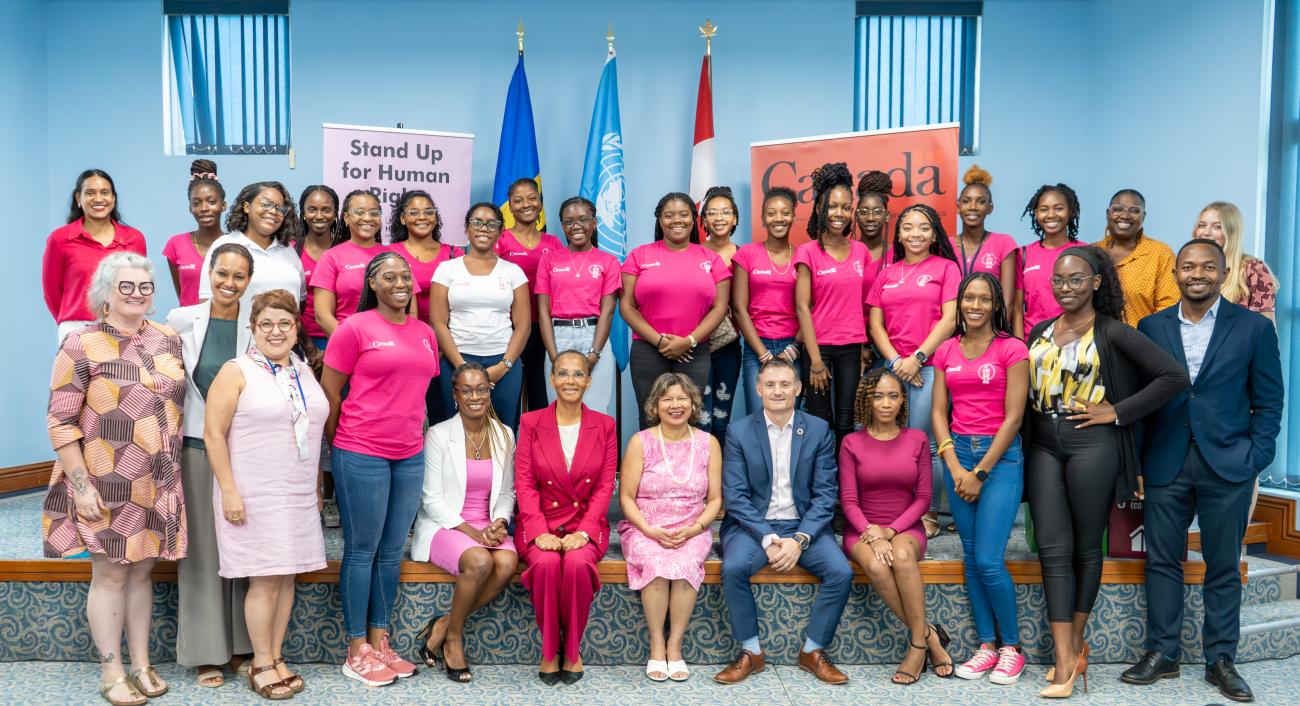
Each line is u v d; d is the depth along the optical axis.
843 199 3.77
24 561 3.23
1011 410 3.06
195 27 5.38
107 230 3.79
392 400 3.01
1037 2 5.39
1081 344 3.00
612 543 3.62
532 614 3.24
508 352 3.61
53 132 5.29
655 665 3.11
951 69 5.48
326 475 4.25
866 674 3.17
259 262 3.32
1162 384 2.90
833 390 3.88
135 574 2.89
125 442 2.75
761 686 3.05
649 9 5.30
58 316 3.74
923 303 3.65
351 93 5.30
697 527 3.23
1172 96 4.77
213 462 2.80
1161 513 3.08
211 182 3.77
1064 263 2.98
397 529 3.12
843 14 5.34
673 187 5.34
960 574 3.26
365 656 3.05
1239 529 3.01
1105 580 3.25
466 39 5.29
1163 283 3.85
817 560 3.17
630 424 5.18
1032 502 3.10
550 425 3.29
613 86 4.98
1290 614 3.59
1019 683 3.07
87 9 5.27
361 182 4.70
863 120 5.50
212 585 2.96
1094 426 2.99
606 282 3.88
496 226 3.59
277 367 2.90
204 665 3.00
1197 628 3.28
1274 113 4.24
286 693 2.88
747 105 5.34
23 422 5.02
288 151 5.39
